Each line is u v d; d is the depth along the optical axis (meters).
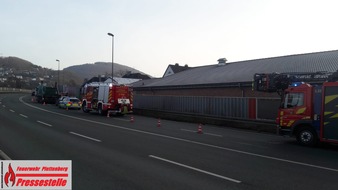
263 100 22.62
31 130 15.89
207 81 32.81
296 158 10.69
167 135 15.61
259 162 9.69
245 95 27.98
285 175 8.12
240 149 12.10
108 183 6.94
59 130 16.23
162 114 29.39
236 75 31.19
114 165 8.63
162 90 38.97
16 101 53.41
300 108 14.35
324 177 8.05
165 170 8.21
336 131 13.12
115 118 26.64
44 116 25.30
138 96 37.28
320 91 13.74
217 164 9.15
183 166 8.73
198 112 28.53
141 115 32.19
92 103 31.38
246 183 7.24
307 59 28.55
